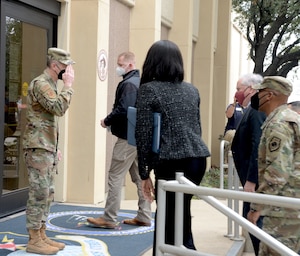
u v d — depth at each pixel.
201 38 14.98
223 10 16.58
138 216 5.99
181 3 12.59
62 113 4.41
